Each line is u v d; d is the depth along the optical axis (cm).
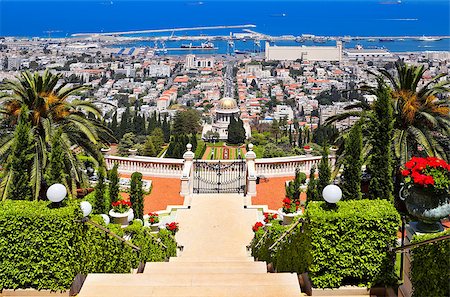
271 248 1240
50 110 1839
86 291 864
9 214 845
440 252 669
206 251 1659
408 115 1714
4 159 1781
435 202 831
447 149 1772
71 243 870
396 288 864
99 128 2019
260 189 2284
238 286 885
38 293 875
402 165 1598
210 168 2536
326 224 845
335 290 868
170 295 850
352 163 1376
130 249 1120
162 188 2291
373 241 852
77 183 2062
